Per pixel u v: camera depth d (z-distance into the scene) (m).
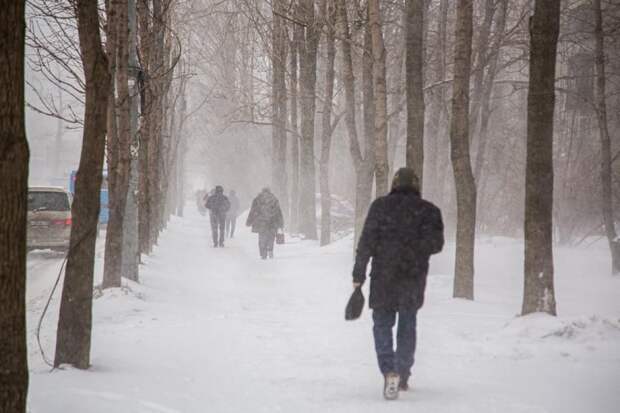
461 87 40.47
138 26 50.19
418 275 19.53
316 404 18.08
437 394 18.83
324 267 58.84
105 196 96.38
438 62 84.00
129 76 43.16
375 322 19.45
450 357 23.88
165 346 25.81
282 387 20.08
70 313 20.89
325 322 32.69
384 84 49.91
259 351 25.64
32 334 29.42
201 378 20.98
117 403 16.72
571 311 40.09
